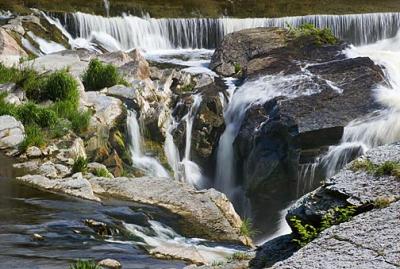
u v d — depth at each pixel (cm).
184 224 1470
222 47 2722
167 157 2194
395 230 966
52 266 1074
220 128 2305
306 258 945
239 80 2541
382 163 1100
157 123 2170
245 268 1090
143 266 1141
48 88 2097
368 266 905
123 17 3005
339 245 960
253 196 2128
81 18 2914
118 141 2030
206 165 2278
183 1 3203
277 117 2117
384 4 3400
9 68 2273
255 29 2820
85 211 1412
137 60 2456
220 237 1445
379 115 2095
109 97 2145
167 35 3048
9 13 2850
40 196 1494
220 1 3256
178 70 2589
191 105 2309
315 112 2109
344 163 2025
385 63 2595
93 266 1025
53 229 1279
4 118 1888
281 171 2069
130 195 1590
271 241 1148
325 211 1053
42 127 1909
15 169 1677
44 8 2958
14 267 1060
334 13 3272
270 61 2531
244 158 2195
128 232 1340
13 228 1262
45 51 2700
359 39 3197
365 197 1038
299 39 2702
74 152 1814
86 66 2391
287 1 3338
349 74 2333
